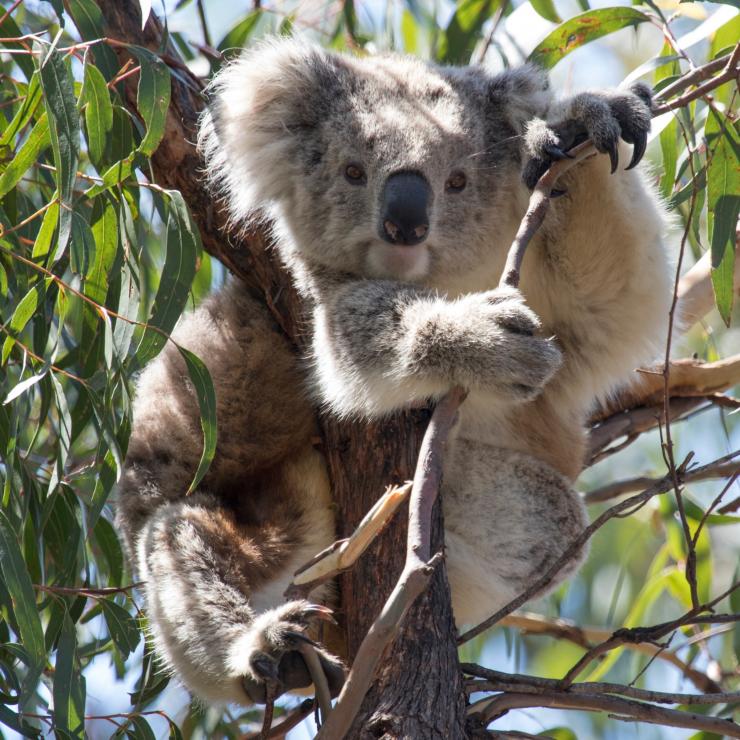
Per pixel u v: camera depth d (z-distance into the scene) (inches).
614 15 333.7
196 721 359.9
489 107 293.9
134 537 320.2
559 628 390.3
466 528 310.5
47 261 259.3
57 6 274.7
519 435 318.7
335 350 273.1
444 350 248.7
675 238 416.2
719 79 258.4
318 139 295.1
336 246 291.9
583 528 317.7
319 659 226.2
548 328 305.3
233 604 274.5
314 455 311.6
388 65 310.7
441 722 211.5
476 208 286.2
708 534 405.7
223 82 313.9
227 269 325.7
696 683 372.5
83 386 274.5
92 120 259.8
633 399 378.3
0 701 273.1
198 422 317.4
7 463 264.7
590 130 246.1
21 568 242.5
